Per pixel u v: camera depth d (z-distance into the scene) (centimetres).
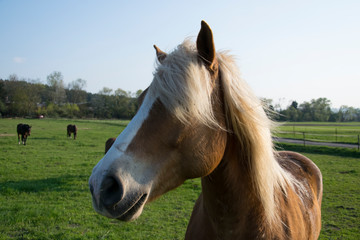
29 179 841
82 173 942
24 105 6831
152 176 113
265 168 140
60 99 8144
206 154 119
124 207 106
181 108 110
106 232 465
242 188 142
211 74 127
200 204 184
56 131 3059
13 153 1417
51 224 491
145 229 484
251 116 132
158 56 143
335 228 489
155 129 113
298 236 165
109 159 112
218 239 151
